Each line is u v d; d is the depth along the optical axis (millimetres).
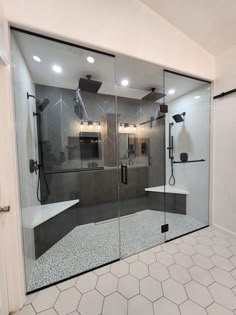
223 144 2160
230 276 1471
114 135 2910
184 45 1897
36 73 2043
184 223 2480
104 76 2150
